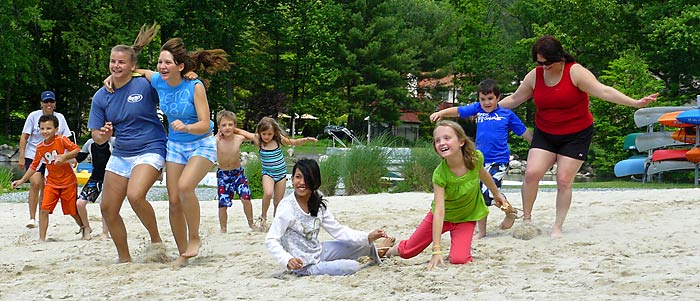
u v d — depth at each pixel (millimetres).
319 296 4836
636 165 23344
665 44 32062
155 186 19500
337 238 5953
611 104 28406
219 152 9086
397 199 12797
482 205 6016
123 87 6488
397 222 9281
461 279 5156
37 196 9820
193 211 6430
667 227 7391
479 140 7730
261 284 5336
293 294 4938
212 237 8586
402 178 17156
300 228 5750
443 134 5734
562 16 35969
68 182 8953
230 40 44688
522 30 52125
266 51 47375
